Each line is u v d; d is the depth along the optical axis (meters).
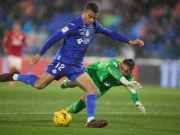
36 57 24.86
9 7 79.25
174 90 66.75
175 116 33.59
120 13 84.19
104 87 28.73
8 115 31.16
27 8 80.25
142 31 83.06
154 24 83.94
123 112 35.94
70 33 25.25
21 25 79.06
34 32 79.38
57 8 81.69
